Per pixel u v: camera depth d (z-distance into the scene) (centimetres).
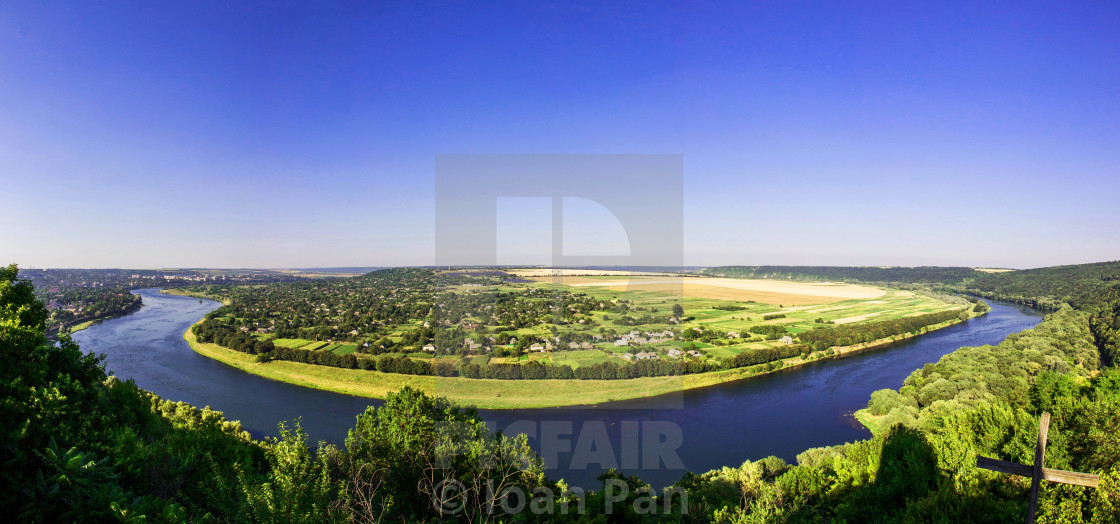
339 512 993
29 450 1126
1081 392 2730
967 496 1662
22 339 1409
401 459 1141
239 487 1077
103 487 975
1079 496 1559
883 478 2114
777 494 2055
